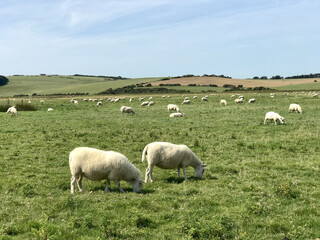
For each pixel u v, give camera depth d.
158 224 7.57
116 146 18.30
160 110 44.88
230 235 6.94
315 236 6.89
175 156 11.83
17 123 28.84
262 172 12.72
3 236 6.54
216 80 148.75
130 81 176.00
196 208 8.55
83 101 71.19
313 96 65.44
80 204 8.66
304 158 15.13
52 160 14.86
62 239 6.55
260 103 52.69
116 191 10.52
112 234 6.86
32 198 9.34
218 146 18.30
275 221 7.59
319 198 9.43
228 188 10.62
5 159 14.62
